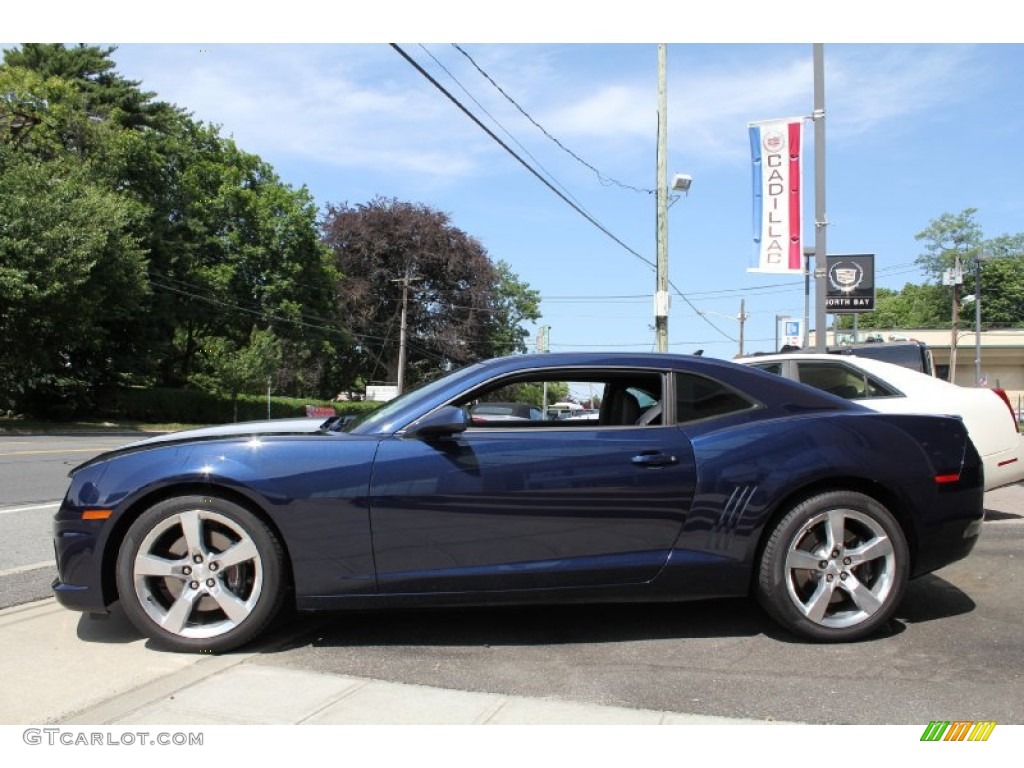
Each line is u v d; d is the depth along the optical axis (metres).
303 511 3.81
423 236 51.56
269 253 42.38
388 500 3.83
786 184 12.49
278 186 43.78
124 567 3.86
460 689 3.45
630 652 3.95
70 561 3.88
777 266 12.56
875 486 4.13
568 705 3.28
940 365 55.69
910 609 4.66
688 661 3.82
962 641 4.11
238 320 41.62
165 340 37.97
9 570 5.60
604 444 3.99
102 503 3.86
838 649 3.99
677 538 3.99
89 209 27.61
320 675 3.60
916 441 4.20
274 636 4.16
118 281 28.64
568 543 3.92
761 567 4.04
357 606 3.86
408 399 4.19
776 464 4.02
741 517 3.99
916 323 83.69
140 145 34.91
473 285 52.81
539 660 3.83
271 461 3.85
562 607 4.71
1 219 25.09
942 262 80.56
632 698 3.36
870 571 4.14
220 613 3.98
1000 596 4.92
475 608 4.69
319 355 46.94
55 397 32.56
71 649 3.92
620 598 3.99
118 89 40.09
